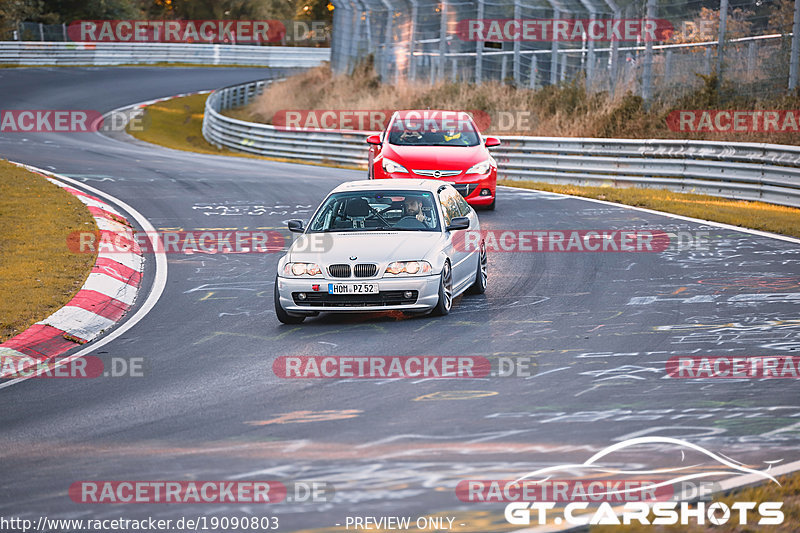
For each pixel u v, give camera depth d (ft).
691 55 322.96
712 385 86.69
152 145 389.60
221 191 242.37
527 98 361.30
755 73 299.17
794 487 59.41
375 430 75.77
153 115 496.64
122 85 581.53
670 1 331.36
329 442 73.05
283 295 115.44
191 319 121.49
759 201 226.99
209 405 84.07
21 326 113.19
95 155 322.34
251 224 195.93
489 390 86.58
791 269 142.92
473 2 396.57
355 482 64.49
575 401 82.74
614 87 337.11
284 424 77.92
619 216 201.46
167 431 77.00
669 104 310.24
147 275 151.33
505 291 134.21
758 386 86.07
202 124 490.49
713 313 116.06
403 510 59.31
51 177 253.85
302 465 68.18
